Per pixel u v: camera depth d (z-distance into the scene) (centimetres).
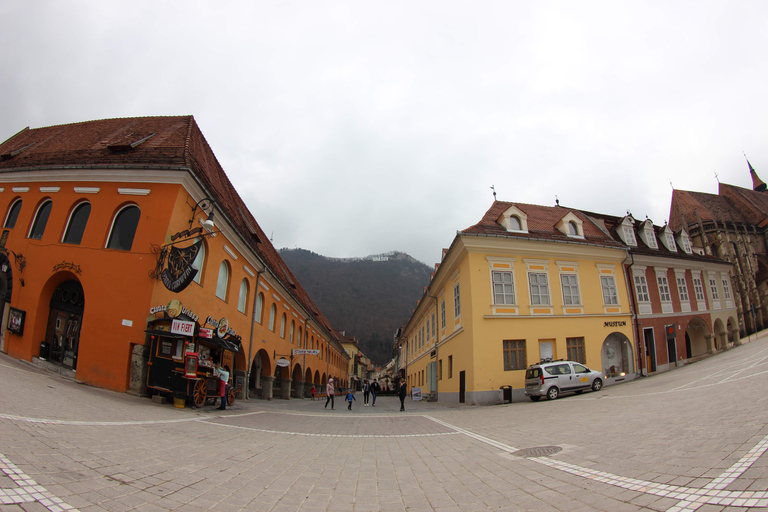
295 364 3316
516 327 2253
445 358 2894
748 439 563
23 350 1450
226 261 1861
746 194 5491
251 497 462
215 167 2164
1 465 423
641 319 2612
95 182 1538
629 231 2992
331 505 451
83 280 1423
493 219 2533
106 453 561
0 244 1602
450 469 622
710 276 3241
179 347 1299
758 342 3120
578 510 398
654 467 512
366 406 2744
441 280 2992
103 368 1326
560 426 967
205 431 898
